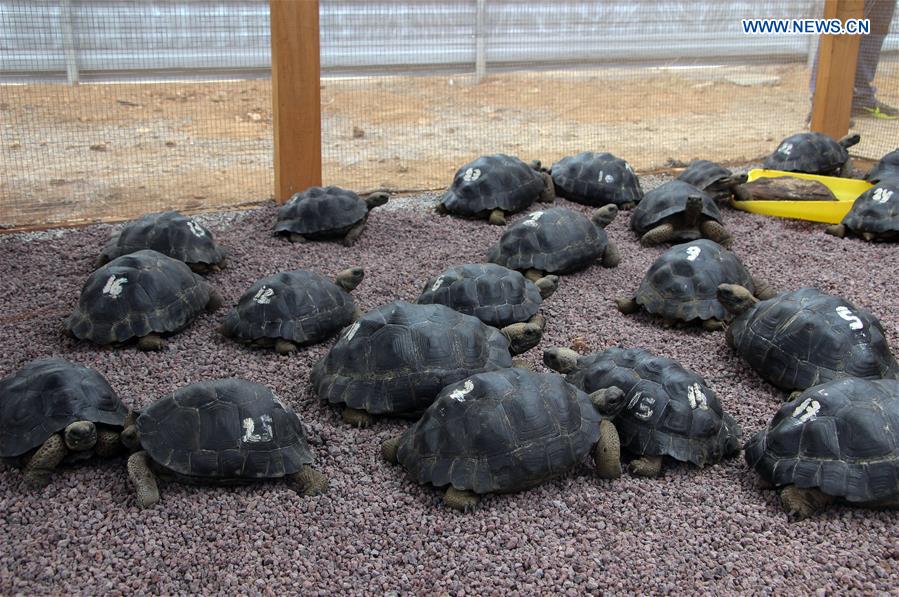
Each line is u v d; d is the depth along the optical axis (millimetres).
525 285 2102
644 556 1543
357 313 2104
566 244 2350
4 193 3035
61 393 1670
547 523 1594
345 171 3420
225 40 3100
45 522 1586
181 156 3545
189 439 1614
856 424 1594
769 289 2217
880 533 1580
